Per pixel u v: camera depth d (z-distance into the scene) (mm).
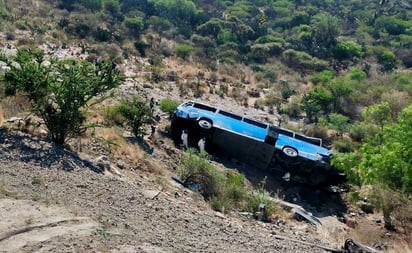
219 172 11195
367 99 30516
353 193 13234
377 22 69062
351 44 51812
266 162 14289
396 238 9883
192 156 11055
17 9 41938
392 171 10938
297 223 9938
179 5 59500
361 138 22781
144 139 13164
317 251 7141
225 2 73875
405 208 10852
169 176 10398
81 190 6699
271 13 70938
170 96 25141
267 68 41250
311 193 13766
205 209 8539
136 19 47812
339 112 29109
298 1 81938
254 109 27375
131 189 7531
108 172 8172
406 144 10883
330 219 11766
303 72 44594
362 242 9148
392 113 24094
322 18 59438
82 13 46625
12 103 9820
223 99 28078
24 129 8492
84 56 31812
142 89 24688
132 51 37500
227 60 41656
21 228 4973
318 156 14070
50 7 46344
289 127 23500
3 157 7066
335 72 44375
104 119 13078
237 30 55375
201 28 54031
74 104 8586
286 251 6711
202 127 14414
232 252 6016
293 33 59281
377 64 48844
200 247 5848
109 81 8984
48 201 5859
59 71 8812
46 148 7781
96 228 5387
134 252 5043
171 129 14844
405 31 67062
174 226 6453
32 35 34219
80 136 9633
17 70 8523
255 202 10062
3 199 5586
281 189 13492
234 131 14406
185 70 34438
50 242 4812
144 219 6340
